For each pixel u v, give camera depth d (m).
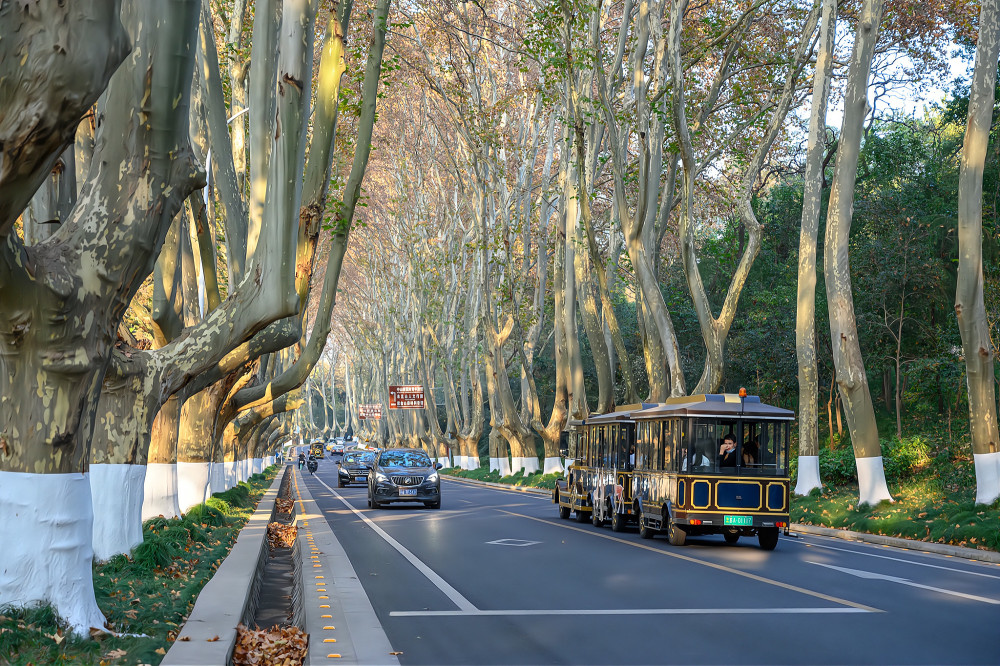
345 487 50.53
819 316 40.66
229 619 9.02
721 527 18.81
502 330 51.69
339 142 30.14
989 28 21.17
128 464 13.91
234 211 19.89
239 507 28.75
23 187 7.02
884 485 24.20
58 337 8.36
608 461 24.05
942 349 33.84
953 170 36.53
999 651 8.55
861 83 23.94
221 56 25.47
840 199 24.28
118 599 10.11
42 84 6.63
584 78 34.31
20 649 7.26
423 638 9.24
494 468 56.75
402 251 65.62
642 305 31.53
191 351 14.17
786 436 19.03
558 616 10.54
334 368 156.38
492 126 41.12
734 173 35.69
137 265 8.80
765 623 10.02
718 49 32.41
